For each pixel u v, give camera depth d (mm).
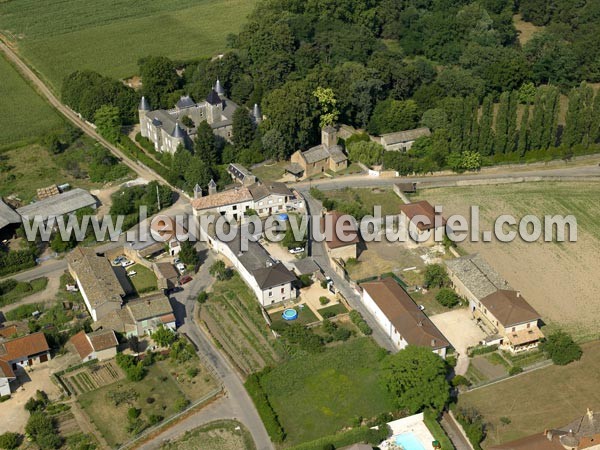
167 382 180500
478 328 196750
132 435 165125
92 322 197250
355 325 198250
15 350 182500
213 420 169375
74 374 183000
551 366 185000
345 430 166750
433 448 159500
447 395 166375
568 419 168500
